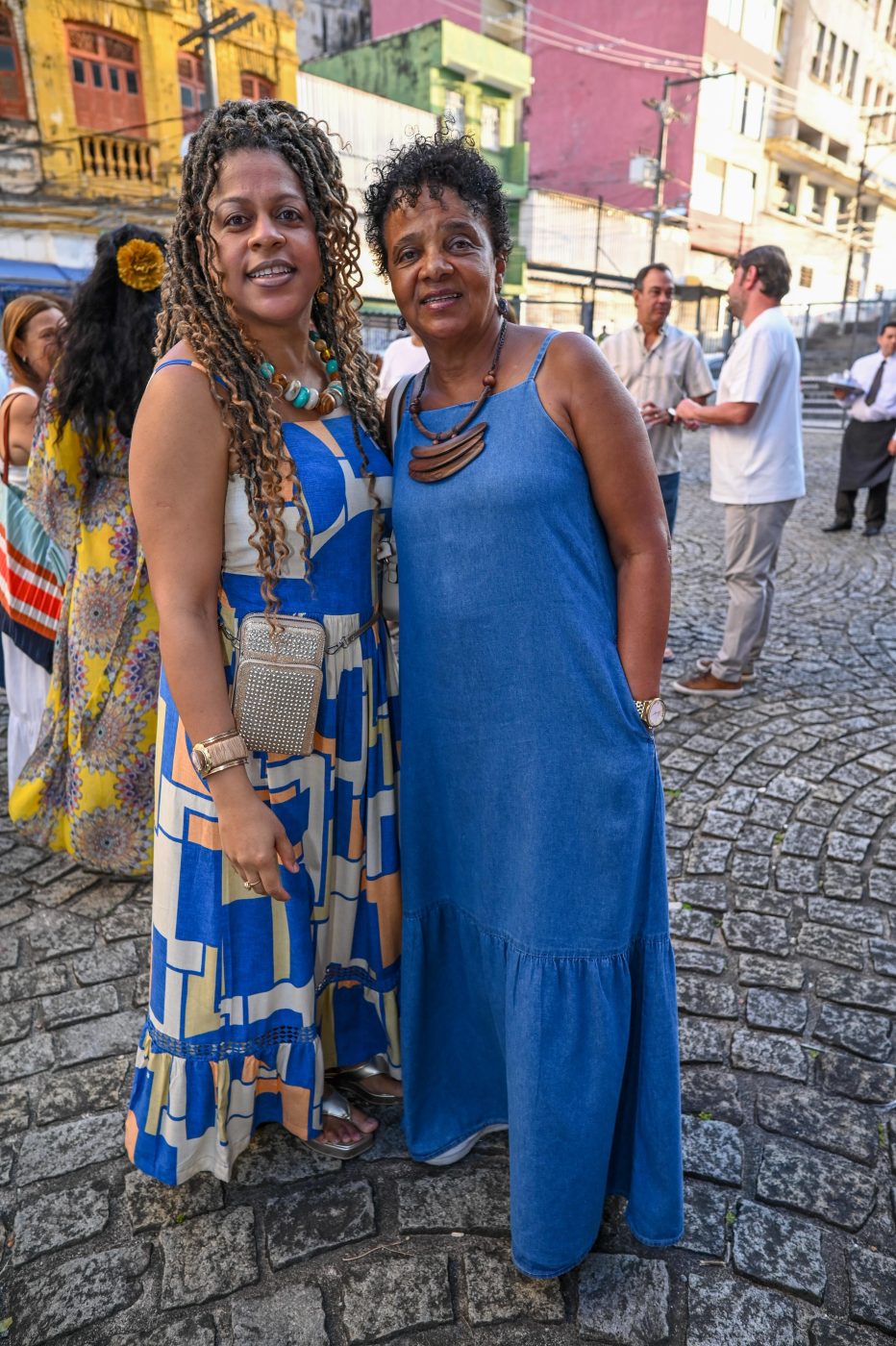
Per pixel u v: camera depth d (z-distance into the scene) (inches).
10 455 107.3
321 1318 58.4
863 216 1422.2
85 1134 72.9
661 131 824.3
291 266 52.4
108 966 92.8
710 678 157.6
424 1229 64.6
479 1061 69.7
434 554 55.0
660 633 54.5
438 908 65.4
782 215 1159.0
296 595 56.5
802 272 1243.2
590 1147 56.6
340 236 56.4
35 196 540.1
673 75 953.5
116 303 89.4
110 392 90.6
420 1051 67.3
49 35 517.7
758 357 136.4
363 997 72.1
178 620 52.1
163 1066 63.4
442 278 50.8
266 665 54.6
